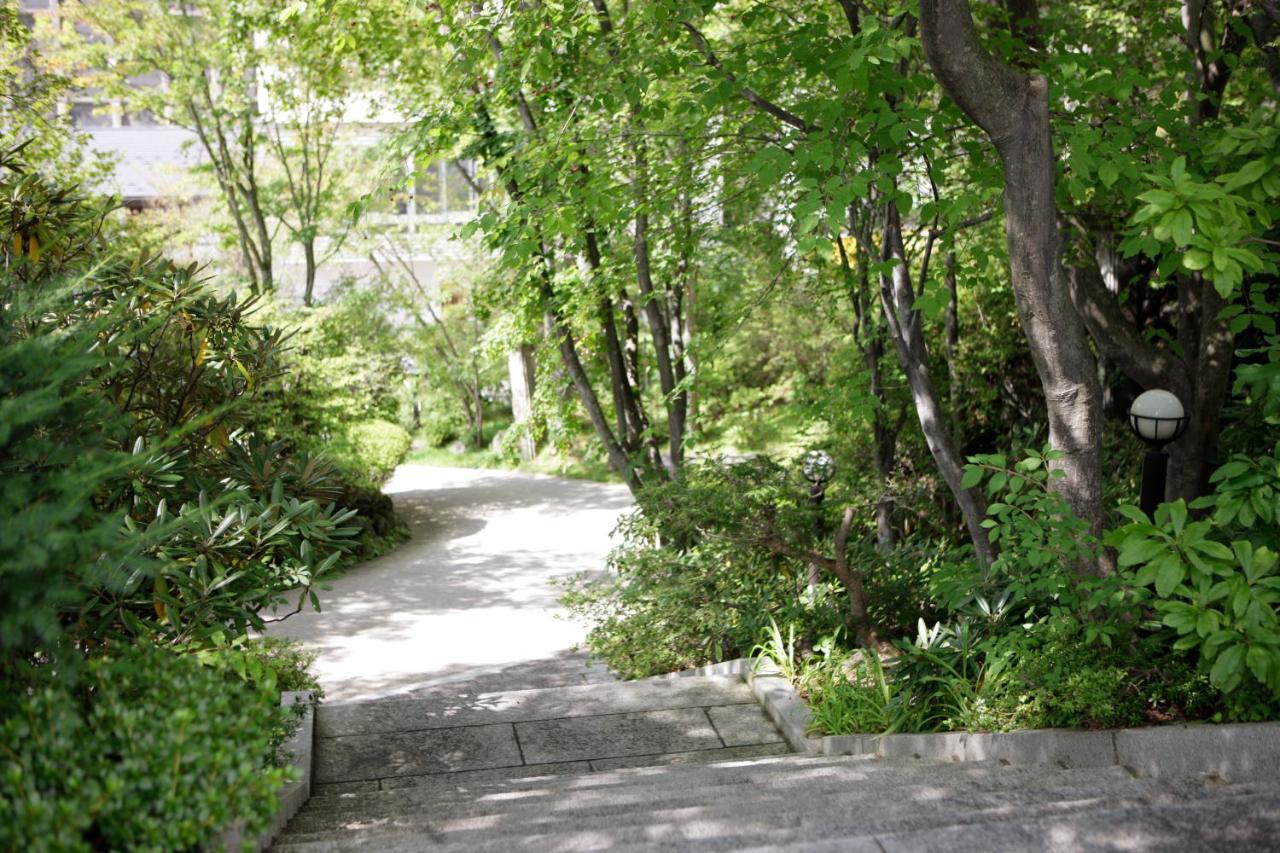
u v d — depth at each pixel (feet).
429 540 55.01
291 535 15.64
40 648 10.44
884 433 33.27
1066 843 9.27
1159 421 18.88
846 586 23.25
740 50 21.42
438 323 83.46
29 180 16.29
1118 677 14.11
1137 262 33.88
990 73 14.96
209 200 76.79
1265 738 12.09
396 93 43.42
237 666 12.69
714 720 21.45
